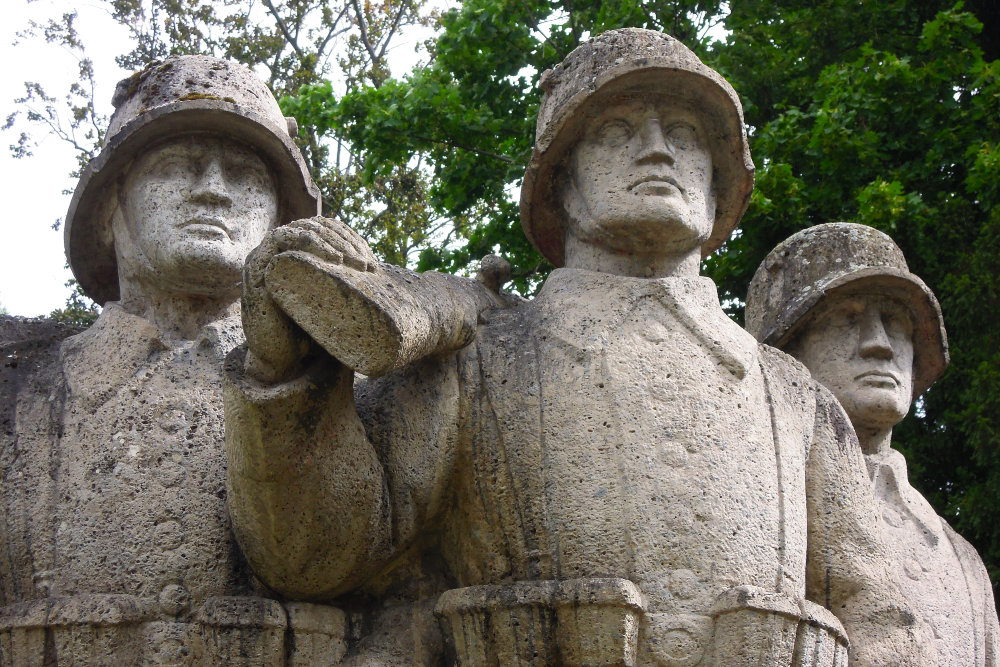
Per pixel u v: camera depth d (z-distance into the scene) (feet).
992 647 14.11
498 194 26.17
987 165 22.80
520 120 25.88
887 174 24.29
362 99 25.89
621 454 10.82
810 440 11.87
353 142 26.76
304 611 10.77
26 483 11.11
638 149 11.99
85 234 12.46
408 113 25.36
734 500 10.87
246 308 9.87
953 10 24.79
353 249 10.03
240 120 12.04
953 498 22.35
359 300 9.69
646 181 11.84
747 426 11.25
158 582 10.71
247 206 12.12
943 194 23.88
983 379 21.47
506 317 11.78
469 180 26.00
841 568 11.66
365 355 9.71
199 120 12.00
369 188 30.71
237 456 10.18
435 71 26.43
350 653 10.93
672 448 10.87
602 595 10.23
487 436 11.14
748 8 26.53
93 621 10.37
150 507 10.92
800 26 26.21
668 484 10.75
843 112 24.06
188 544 10.85
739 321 24.44
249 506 10.36
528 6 26.05
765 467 11.19
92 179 12.12
